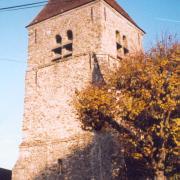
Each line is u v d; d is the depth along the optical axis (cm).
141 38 2883
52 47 2497
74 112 2152
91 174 1964
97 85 1914
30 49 2592
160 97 1584
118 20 2598
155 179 1578
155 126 1567
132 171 1969
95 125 1689
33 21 2673
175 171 1728
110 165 1969
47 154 2194
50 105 2303
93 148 2002
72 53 2397
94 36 2347
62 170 2102
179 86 1571
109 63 2259
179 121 1532
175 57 1659
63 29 2506
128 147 1744
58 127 2214
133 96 1630
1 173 2909
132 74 1702
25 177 2222
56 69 2370
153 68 1639
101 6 2422
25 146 2305
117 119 1728
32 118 2352
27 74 2503
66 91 2266
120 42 2550
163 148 1577
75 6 2492
